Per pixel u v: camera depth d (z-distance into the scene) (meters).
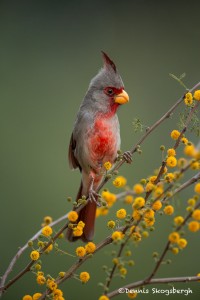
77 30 13.66
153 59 13.42
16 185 11.02
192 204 3.84
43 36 13.48
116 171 5.05
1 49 13.13
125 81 13.14
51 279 4.26
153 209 4.11
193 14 13.68
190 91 4.72
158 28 13.73
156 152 11.23
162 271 9.28
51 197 10.78
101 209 4.62
